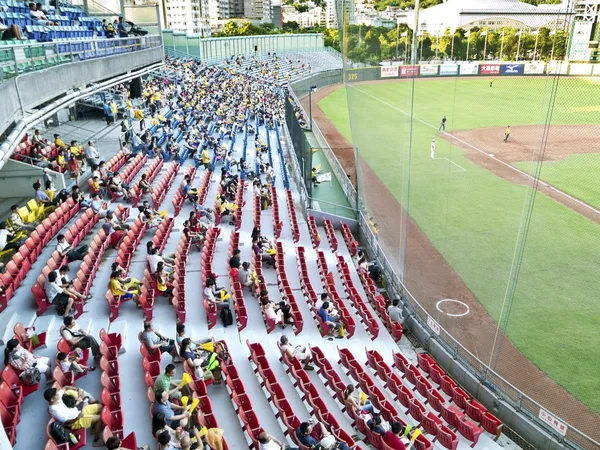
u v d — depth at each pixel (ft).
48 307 36.78
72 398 26.13
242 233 57.93
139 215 52.19
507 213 58.29
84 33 76.64
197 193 62.13
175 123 93.76
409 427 30.73
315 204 65.36
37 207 47.73
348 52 67.36
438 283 47.80
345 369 38.50
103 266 44.50
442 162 66.64
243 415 29.84
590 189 60.49
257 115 125.08
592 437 31.19
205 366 33.32
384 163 61.72
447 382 35.78
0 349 30.83
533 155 63.52
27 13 66.18
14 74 40.88
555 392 35.32
